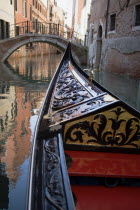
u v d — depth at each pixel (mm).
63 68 4504
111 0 11906
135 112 1654
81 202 1390
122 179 1553
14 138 3453
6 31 18172
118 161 1602
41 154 1230
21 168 2641
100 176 1437
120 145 1717
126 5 9781
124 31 10000
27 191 960
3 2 16703
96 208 1353
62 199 891
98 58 14672
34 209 836
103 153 1708
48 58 25594
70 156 1619
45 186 963
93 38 15992
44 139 1440
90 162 1560
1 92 6715
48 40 16516
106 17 12664
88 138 1686
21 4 22359
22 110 4906
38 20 32906
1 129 3787
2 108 5012
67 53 5141
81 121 1642
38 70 13094
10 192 2219
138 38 8516
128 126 1678
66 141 1677
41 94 6594
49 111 2078
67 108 1907
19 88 7414
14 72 11680
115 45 11188
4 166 2660
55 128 1557
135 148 1727
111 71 11844
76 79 3320
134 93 6715
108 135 1692
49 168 1087
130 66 9336
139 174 1457
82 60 17844
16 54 21328
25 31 23438
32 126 3965
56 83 3410
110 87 7480
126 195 1465
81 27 27438
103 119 1652
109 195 1466
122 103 1639
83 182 1564
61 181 994
